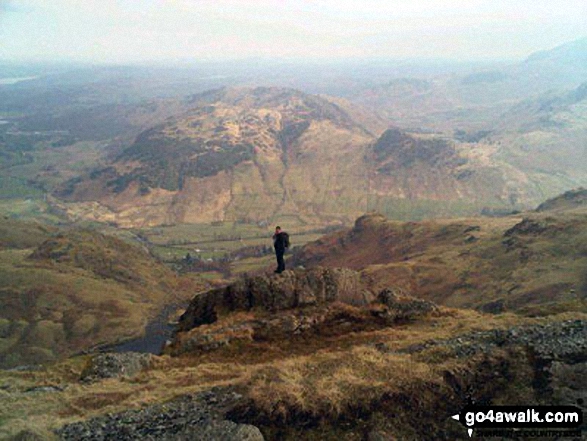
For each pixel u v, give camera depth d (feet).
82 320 647.15
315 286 121.80
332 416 64.28
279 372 74.13
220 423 63.57
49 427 66.08
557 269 435.53
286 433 62.64
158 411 68.59
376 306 114.62
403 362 75.31
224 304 124.67
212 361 95.81
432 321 106.11
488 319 97.60
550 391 67.87
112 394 77.61
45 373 96.12
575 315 87.86
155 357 98.48
